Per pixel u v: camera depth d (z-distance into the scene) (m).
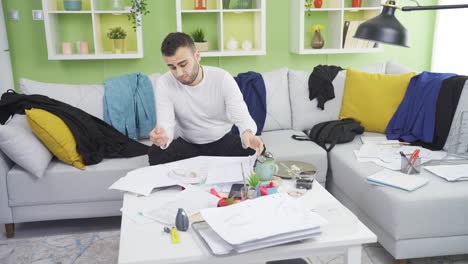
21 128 2.53
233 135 2.64
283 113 3.33
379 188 2.17
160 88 2.34
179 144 2.55
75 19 3.73
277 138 3.09
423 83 2.87
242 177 1.83
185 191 1.75
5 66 3.59
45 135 2.50
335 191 2.79
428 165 2.41
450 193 2.06
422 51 4.18
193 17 3.85
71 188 2.55
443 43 3.95
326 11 4.00
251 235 1.31
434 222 2.05
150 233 1.46
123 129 3.01
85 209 2.61
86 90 3.05
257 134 3.21
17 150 2.39
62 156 2.57
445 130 2.66
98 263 2.29
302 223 1.39
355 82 3.21
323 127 3.02
